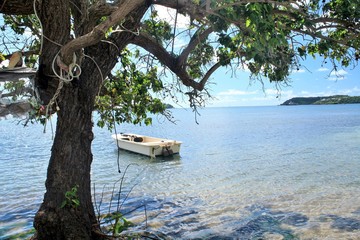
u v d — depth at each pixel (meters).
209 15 5.17
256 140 34.56
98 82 6.03
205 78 8.36
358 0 6.38
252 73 7.64
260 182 14.91
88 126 5.85
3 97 4.16
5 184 15.16
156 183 15.13
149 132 48.62
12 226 9.40
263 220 9.73
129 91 9.02
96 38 4.24
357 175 15.80
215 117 122.62
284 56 6.91
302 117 92.25
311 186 13.84
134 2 4.00
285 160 21.11
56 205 5.36
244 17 4.56
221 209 10.89
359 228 8.90
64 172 5.50
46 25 4.93
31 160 22.97
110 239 5.70
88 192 5.75
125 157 23.45
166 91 9.23
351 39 7.10
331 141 31.33
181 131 50.31
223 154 24.61
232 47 5.51
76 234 5.30
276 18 6.50
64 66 4.60
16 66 4.36
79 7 5.91
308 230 8.86
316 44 7.87
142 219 9.90
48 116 5.05
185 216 10.20
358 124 54.16
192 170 18.39
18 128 68.19
